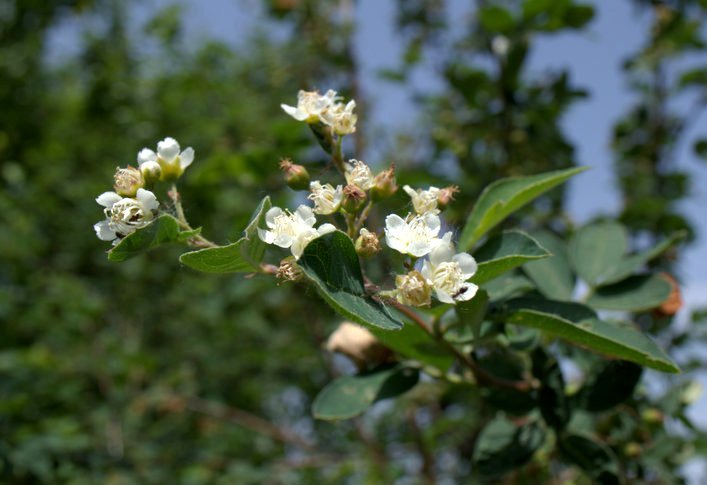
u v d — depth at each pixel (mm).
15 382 405
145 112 621
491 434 188
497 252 137
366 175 140
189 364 545
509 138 320
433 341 155
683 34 356
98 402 487
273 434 432
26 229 532
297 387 551
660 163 370
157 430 478
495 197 159
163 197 159
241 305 532
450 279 119
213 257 117
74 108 684
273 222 120
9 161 662
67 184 612
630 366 174
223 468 450
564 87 315
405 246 122
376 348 178
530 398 176
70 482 376
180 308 564
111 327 544
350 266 115
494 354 184
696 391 231
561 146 320
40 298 492
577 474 240
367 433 404
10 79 703
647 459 209
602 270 193
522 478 236
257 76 595
